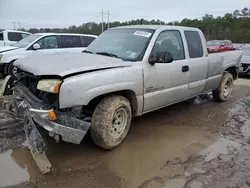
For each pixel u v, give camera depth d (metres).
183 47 4.30
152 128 4.12
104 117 3.02
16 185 2.47
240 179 2.72
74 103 2.68
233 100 6.28
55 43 8.62
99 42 4.27
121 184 2.56
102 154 3.16
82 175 2.70
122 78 3.13
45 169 2.68
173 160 3.09
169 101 4.12
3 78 8.30
